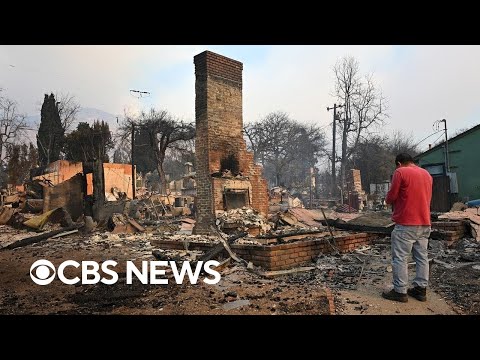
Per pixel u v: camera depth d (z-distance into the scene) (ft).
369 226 27.61
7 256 27.91
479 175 57.06
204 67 38.83
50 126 148.36
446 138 66.80
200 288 16.81
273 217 41.93
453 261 20.70
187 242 26.08
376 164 130.82
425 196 14.76
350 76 129.49
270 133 161.58
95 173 48.88
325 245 23.17
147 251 26.84
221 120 39.63
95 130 139.74
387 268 19.65
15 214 52.49
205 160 38.40
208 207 37.86
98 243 32.65
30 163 144.56
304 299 14.71
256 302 14.52
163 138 121.08
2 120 154.71
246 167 41.70
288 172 173.99
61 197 50.06
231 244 22.21
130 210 52.16
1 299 16.25
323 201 118.52
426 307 13.92
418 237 14.67
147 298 15.56
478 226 25.84
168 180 162.20
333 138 132.16
